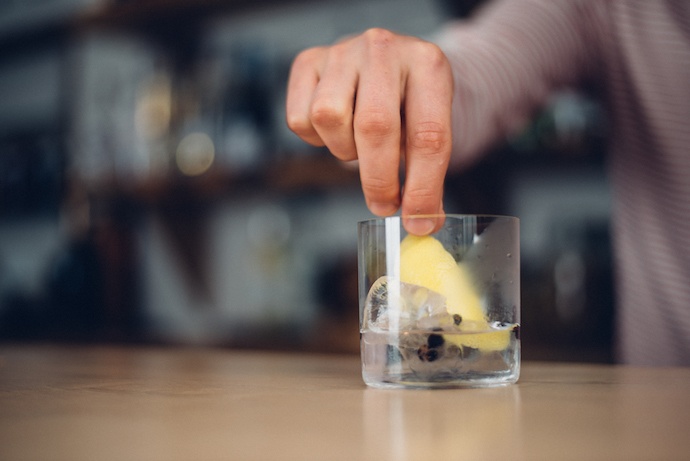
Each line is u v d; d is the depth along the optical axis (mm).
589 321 1409
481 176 1477
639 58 992
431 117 610
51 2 2238
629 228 1031
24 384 630
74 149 2135
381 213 638
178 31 1992
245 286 1969
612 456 378
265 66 1811
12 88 2309
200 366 765
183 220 2029
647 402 511
